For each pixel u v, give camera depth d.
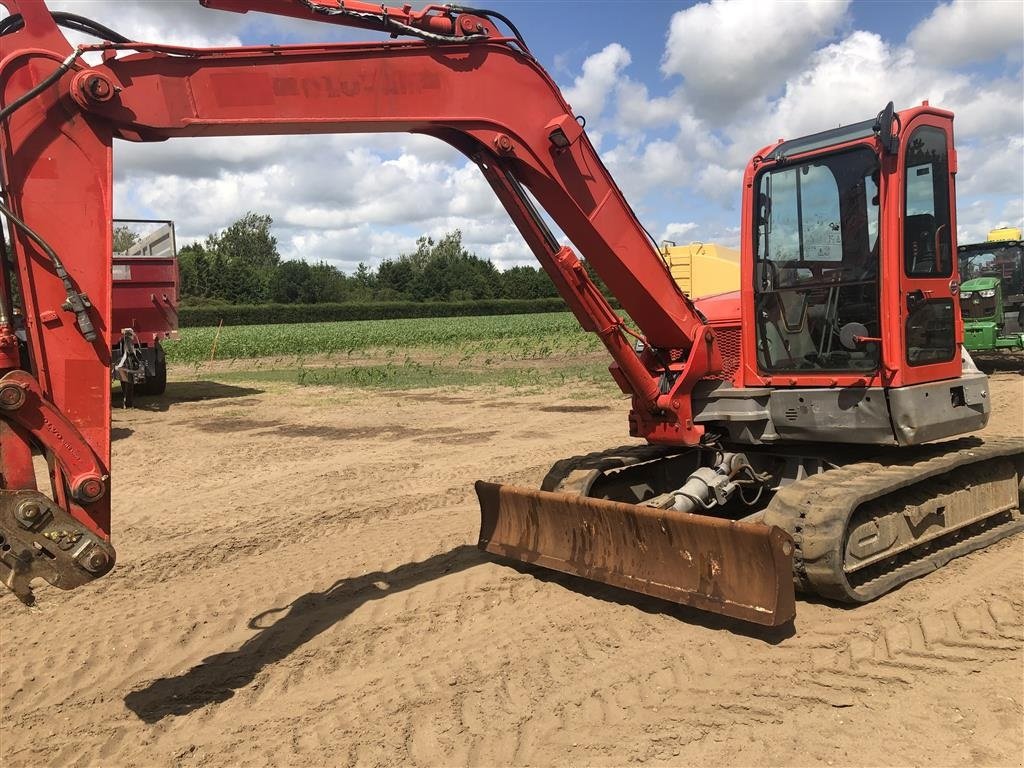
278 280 74.88
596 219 4.61
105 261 3.34
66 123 3.27
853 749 3.23
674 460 5.95
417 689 3.84
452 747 3.34
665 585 4.45
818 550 4.25
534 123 4.38
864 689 3.68
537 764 3.20
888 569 4.93
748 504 5.48
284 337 31.97
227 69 3.55
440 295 84.31
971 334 15.03
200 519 6.95
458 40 4.07
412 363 21.95
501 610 4.76
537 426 11.56
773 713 3.51
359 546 6.14
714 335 5.26
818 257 5.11
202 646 4.46
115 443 10.47
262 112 3.63
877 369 4.85
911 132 4.87
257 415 12.89
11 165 3.17
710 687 3.76
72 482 3.19
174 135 3.54
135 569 5.70
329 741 3.43
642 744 3.30
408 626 4.58
